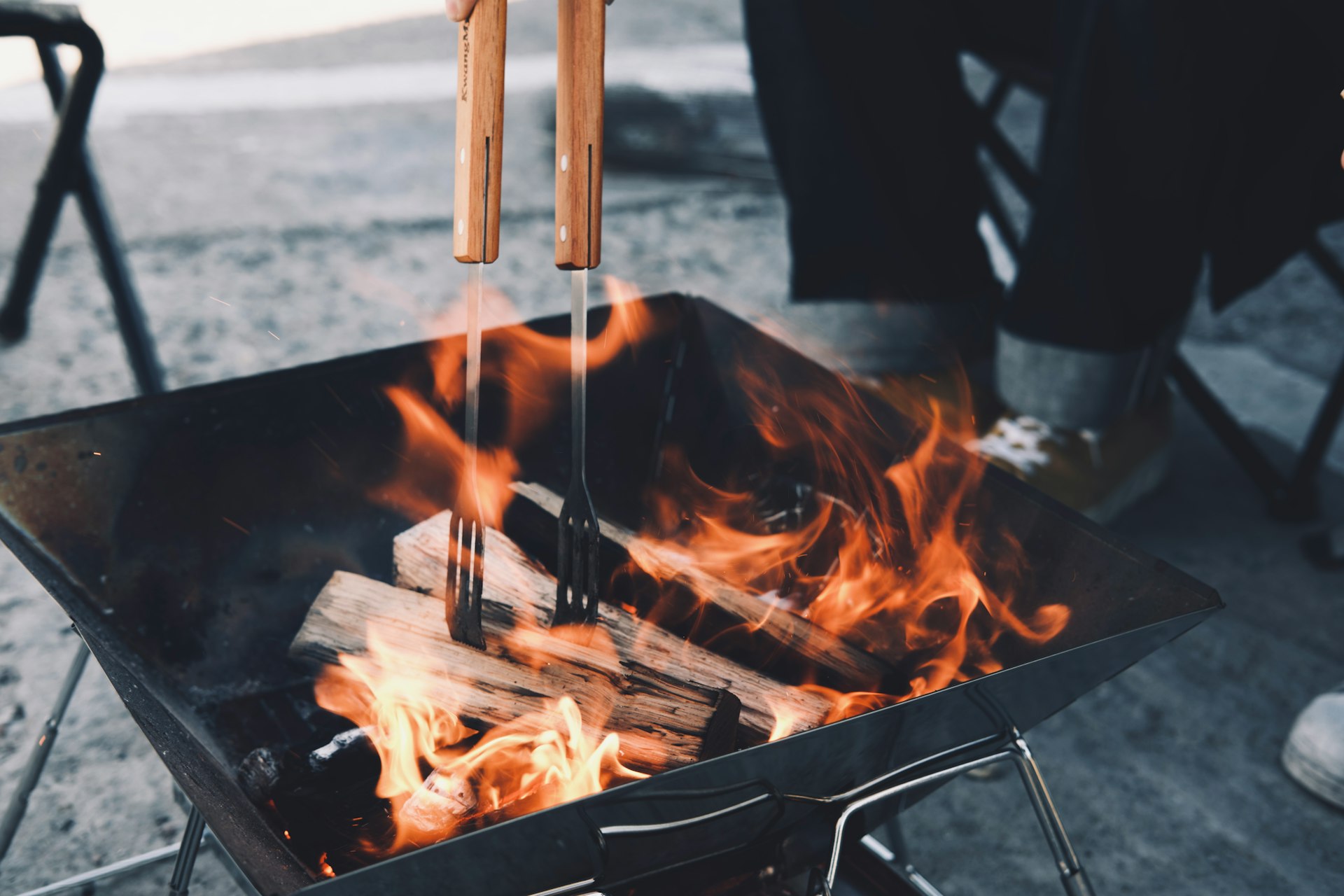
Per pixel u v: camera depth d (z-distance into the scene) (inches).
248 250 93.4
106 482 42.0
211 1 170.1
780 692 40.8
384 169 112.1
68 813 49.9
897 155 62.5
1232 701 57.3
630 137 116.3
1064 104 54.5
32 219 58.2
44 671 55.4
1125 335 57.7
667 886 38.8
